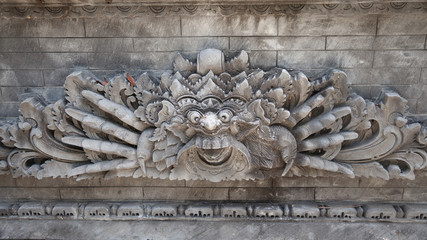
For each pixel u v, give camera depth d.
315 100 4.42
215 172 4.83
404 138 4.72
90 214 5.57
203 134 4.40
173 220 5.55
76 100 4.70
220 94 4.33
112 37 4.66
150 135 4.68
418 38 4.50
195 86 4.39
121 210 5.51
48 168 5.12
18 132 4.88
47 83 4.94
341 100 4.57
